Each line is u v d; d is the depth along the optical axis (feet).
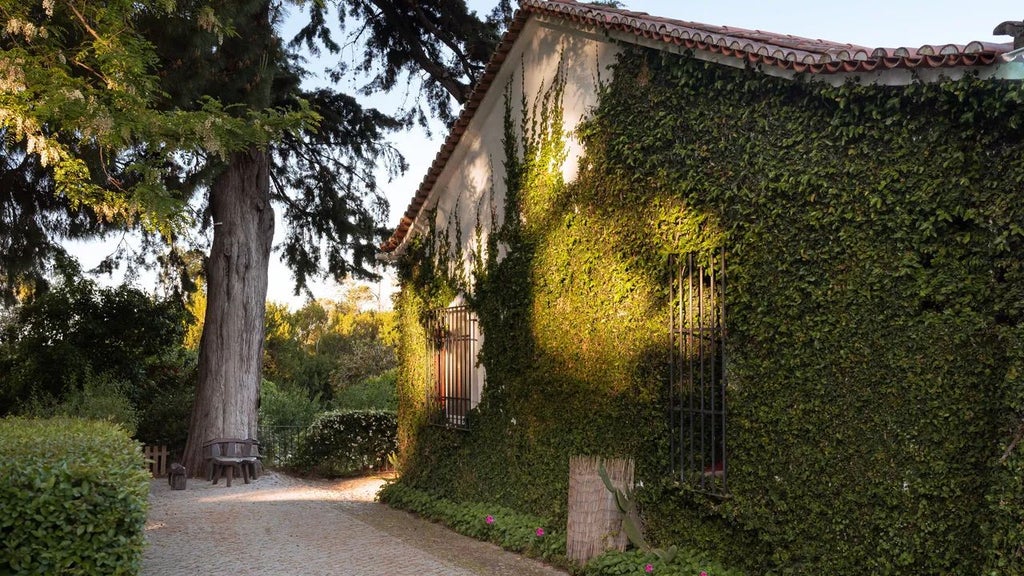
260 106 41.55
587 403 27.37
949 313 17.38
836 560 19.02
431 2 55.93
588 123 28.02
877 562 18.20
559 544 26.43
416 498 36.78
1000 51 16.16
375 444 51.65
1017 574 15.65
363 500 40.68
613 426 26.14
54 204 45.68
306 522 33.88
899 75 17.95
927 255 17.90
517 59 32.78
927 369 17.58
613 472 24.99
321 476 51.01
